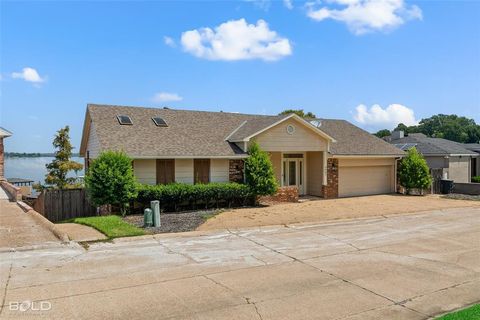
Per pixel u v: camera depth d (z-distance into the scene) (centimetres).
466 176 3244
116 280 756
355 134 2767
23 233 1168
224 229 1295
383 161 2569
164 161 1842
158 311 610
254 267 861
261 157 1925
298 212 1697
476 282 775
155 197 1681
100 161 1580
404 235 1248
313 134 2230
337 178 2367
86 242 1068
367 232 1295
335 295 691
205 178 1939
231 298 668
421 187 2511
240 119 2409
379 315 608
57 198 1736
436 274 826
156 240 1131
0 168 2800
